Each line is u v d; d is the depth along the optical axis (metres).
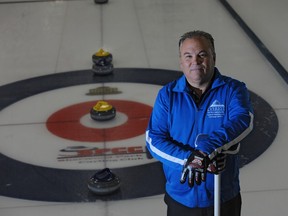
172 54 8.35
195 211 2.68
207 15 10.25
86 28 9.81
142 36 9.27
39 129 5.94
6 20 10.47
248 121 2.47
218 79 2.58
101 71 7.47
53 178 4.89
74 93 6.93
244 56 8.11
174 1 11.28
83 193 4.62
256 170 4.90
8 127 6.02
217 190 2.53
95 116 6.02
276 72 7.43
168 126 2.65
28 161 5.23
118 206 4.41
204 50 2.46
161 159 2.56
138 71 7.67
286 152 5.20
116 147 5.44
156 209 4.35
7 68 8.00
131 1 11.42
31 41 9.23
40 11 10.97
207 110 2.58
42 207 4.44
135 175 4.86
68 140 5.64
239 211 2.79
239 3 10.80
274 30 9.11
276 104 6.38
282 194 4.54
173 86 2.66
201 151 2.32
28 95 6.93
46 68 7.95
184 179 2.34
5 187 4.76
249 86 7.00
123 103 6.55
